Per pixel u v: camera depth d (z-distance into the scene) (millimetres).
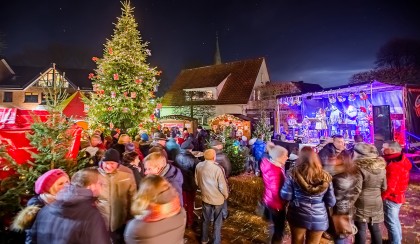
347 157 4309
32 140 4496
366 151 4477
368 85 12992
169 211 2525
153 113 14766
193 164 6297
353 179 4086
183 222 2645
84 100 13742
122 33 14102
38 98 37375
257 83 31641
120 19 14234
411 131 11930
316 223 3795
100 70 14016
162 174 4809
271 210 4668
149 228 2439
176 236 2545
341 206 4059
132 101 13602
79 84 38719
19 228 2758
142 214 2488
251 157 10023
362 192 4430
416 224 6309
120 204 3912
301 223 3855
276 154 4707
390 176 4684
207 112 29938
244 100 29875
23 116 5805
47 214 2533
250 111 29781
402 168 4664
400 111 13805
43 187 2869
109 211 3832
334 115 15867
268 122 18266
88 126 13445
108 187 3877
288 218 4086
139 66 14125
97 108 13461
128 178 4051
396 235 4688
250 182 7430
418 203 7617
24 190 4070
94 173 2889
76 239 2387
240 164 9109
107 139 8789
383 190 4492
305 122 16562
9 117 5934
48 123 4637
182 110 31953
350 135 14875
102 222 2564
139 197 2533
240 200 7691
